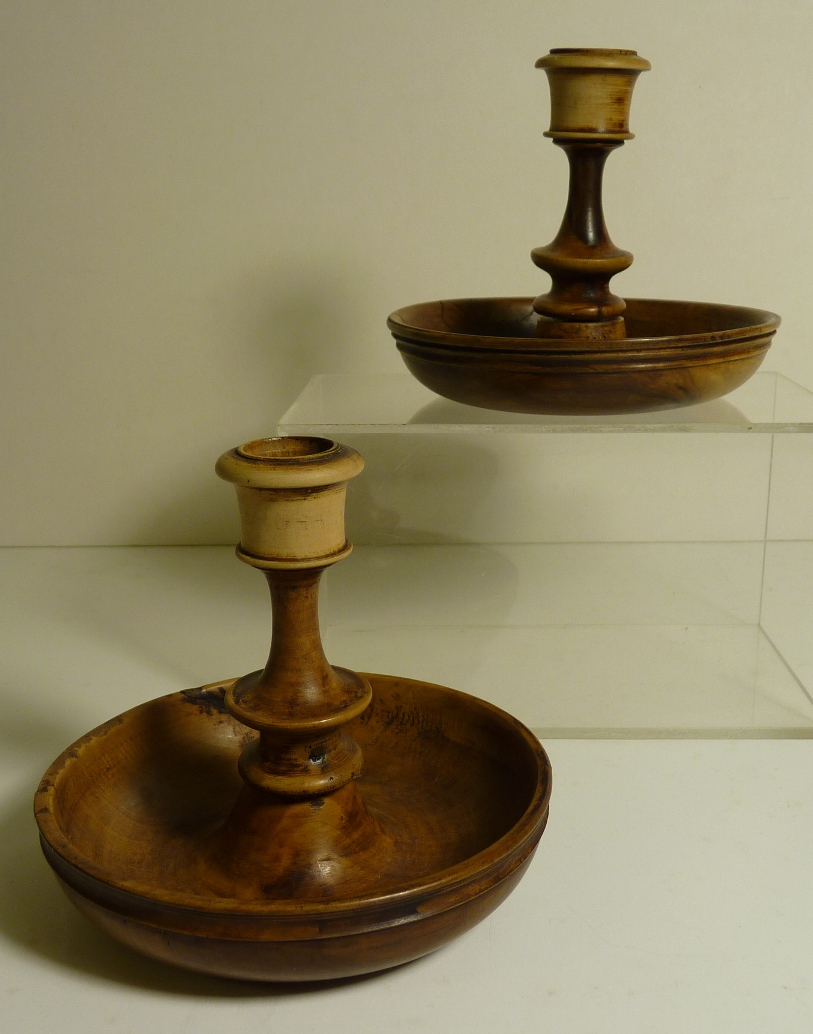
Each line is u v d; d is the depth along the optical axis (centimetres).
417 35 144
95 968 75
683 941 78
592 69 105
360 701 75
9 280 153
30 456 161
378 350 157
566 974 75
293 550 72
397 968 75
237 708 74
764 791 99
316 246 152
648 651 126
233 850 75
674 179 150
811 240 152
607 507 159
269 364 158
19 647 128
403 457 131
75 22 143
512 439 155
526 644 128
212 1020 70
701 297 154
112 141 148
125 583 150
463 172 149
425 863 77
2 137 147
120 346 156
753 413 109
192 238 152
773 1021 70
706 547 157
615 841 90
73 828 76
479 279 154
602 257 112
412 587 139
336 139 148
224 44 144
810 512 159
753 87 146
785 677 121
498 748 86
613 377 100
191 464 162
